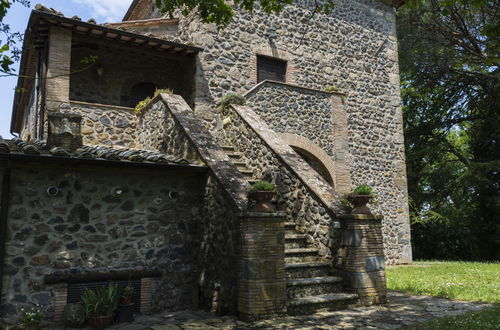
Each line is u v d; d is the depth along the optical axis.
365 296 5.84
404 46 17.06
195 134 6.89
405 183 12.88
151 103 8.53
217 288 5.68
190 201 6.46
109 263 5.74
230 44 10.49
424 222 18.67
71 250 5.52
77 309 5.13
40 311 5.20
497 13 11.98
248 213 5.13
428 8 14.87
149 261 6.02
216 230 5.89
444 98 18.56
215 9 6.19
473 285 7.35
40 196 5.43
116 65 10.48
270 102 9.74
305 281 5.70
